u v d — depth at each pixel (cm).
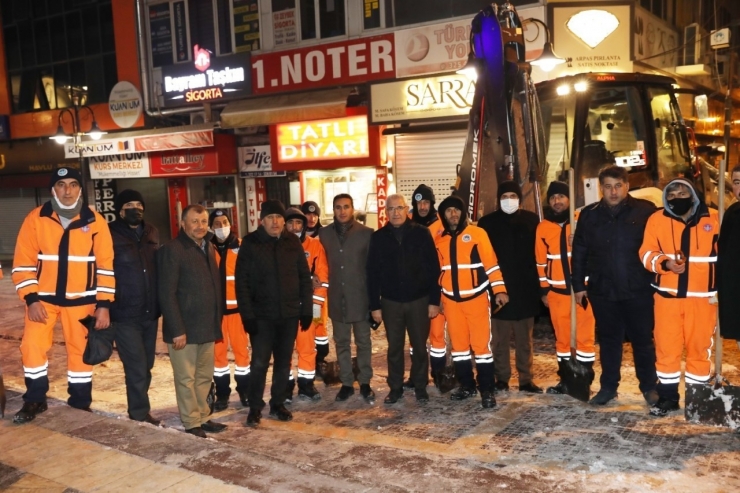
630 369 620
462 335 555
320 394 606
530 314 560
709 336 464
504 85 656
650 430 453
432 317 556
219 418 557
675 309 468
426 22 1294
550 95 771
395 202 552
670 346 475
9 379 714
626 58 1211
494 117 663
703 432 443
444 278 548
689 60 1533
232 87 1541
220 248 599
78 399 515
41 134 1983
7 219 2189
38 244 489
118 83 1734
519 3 1197
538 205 663
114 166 1770
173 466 393
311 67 1435
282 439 485
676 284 465
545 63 741
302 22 1450
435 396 580
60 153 1948
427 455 425
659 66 1392
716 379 462
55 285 491
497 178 666
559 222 565
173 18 1628
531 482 377
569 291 559
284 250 532
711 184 948
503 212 574
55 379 709
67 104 1931
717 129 1588
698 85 1595
